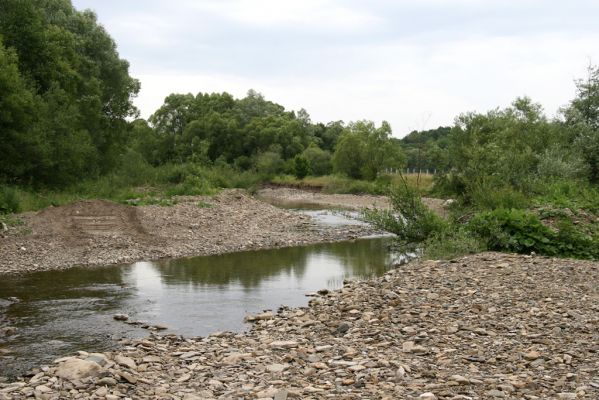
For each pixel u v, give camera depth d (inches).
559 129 1277.1
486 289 408.8
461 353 283.7
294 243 844.6
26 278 553.3
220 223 948.6
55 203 954.7
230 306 454.6
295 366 281.1
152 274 587.2
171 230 841.5
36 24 1258.6
